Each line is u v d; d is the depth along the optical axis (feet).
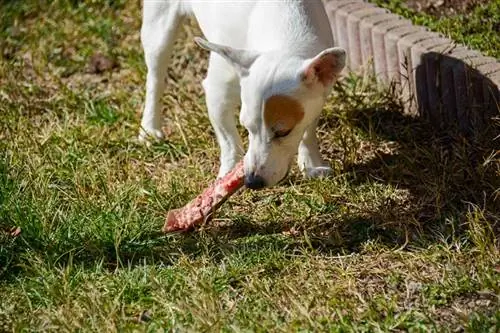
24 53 30.27
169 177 22.81
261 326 17.16
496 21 24.82
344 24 26.22
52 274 19.22
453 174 21.35
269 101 19.13
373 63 25.38
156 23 24.36
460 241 19.40
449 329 17.02
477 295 17.89
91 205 21.40
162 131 25.31
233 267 19.20
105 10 31.40
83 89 27.96
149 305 18.43
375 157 22.75
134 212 21.02
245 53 19.72
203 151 23.91
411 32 24.64
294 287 18.33
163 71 24.84
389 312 17.43
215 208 20.61
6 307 18.69
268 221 21.01
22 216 20.80
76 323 17.79
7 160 22.93
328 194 21.48
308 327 17.19
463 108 23.00
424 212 20.67
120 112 26.13
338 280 18.71
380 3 26.53
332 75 19.57
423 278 18.49
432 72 23.50
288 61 19.53
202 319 17.43
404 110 24.50
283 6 20.79
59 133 24.85
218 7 21.68
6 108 26.58
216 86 21.76
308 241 19.60
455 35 24.31
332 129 24.07
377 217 20.63
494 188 20.77
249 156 19.85
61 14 31.60
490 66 22.72
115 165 23.41
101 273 19.43
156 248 20.26
